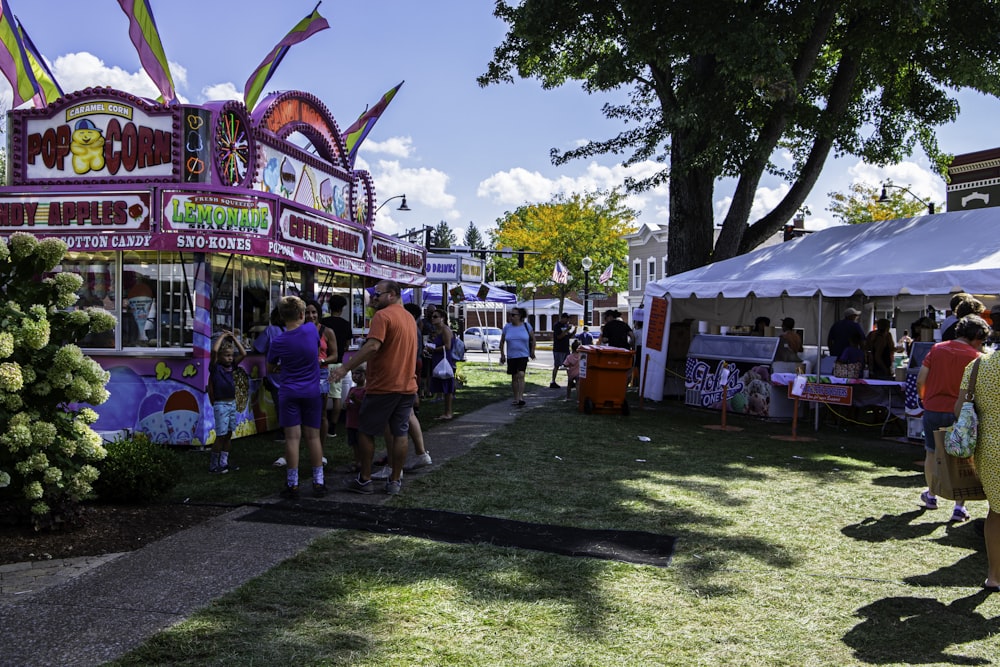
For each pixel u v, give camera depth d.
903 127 19.03
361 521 5.78
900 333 19.81
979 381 4.61
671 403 15.34
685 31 14.41
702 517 6.21
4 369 4.91
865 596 4.52
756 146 15.48
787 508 6.61
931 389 6.28
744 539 5.62
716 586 4.61
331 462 8.20
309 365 6.46
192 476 7.33
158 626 3.75
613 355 12.73
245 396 9.73
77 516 5.38
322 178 11.98
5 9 9.79
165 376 8.79
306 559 4.83
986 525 4.69
